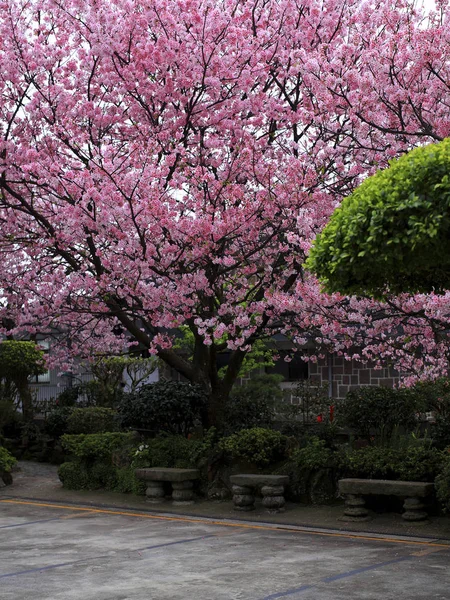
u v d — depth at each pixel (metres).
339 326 10.95
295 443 12.41
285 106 12.66
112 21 12.20
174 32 12.56
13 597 6.54
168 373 22.47
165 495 12.66
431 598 6.34
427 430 11.85
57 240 12.17
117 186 11.09
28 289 14.68
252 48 12.55
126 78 12.38
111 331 18.34
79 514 11.61
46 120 12.70
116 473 13.56
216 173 12.83
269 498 11.06
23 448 19.20
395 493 9.91
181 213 12.34
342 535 9.49
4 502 13.00
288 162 12.09
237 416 13.55
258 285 12.57
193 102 12.59
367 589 6.68
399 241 5.48
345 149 11.98
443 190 5.36
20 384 20.12
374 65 10.75
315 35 13.06
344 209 6.01
